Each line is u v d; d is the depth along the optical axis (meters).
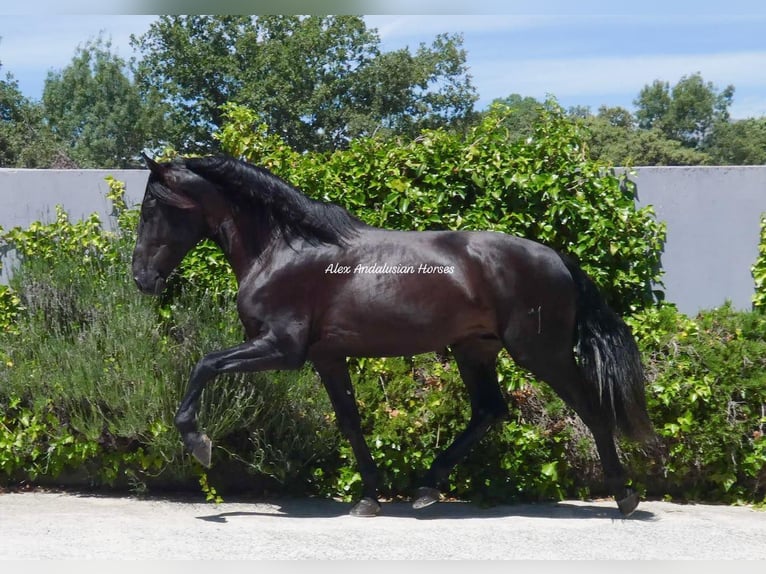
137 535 4.84
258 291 5.36
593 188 6.64
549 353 5.37
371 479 5.61
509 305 5.32
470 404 5.95
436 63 31.09
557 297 5.35
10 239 7.08
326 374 5.58
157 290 5.57
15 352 6.26
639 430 5.39
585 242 6.57
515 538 4.92
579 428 6.10
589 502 6.12
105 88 40.53
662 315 6.40
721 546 4.81
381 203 6.80
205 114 29.92
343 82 29.52
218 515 5.50
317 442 6.12
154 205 5.52
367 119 28.28
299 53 28.97
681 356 6.14
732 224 6.91
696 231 6.92
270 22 29.95
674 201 6.93
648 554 4.62
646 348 6.26
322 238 5.45
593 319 5.43
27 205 7.20
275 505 5.91
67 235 7.01
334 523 5.30
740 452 6.03
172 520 5.29
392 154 6.77
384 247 5.42
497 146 6.76
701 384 5.99
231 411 5.78
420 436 6.11
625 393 5.34
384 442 6.05
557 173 6.67
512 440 6.03
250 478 6.25
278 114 28.61
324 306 5.38
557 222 6.65
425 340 5.38
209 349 6.02
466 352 5.68
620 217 6.61
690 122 54.31
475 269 5.34
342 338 5.38
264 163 6.89
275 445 6.07
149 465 6.00
